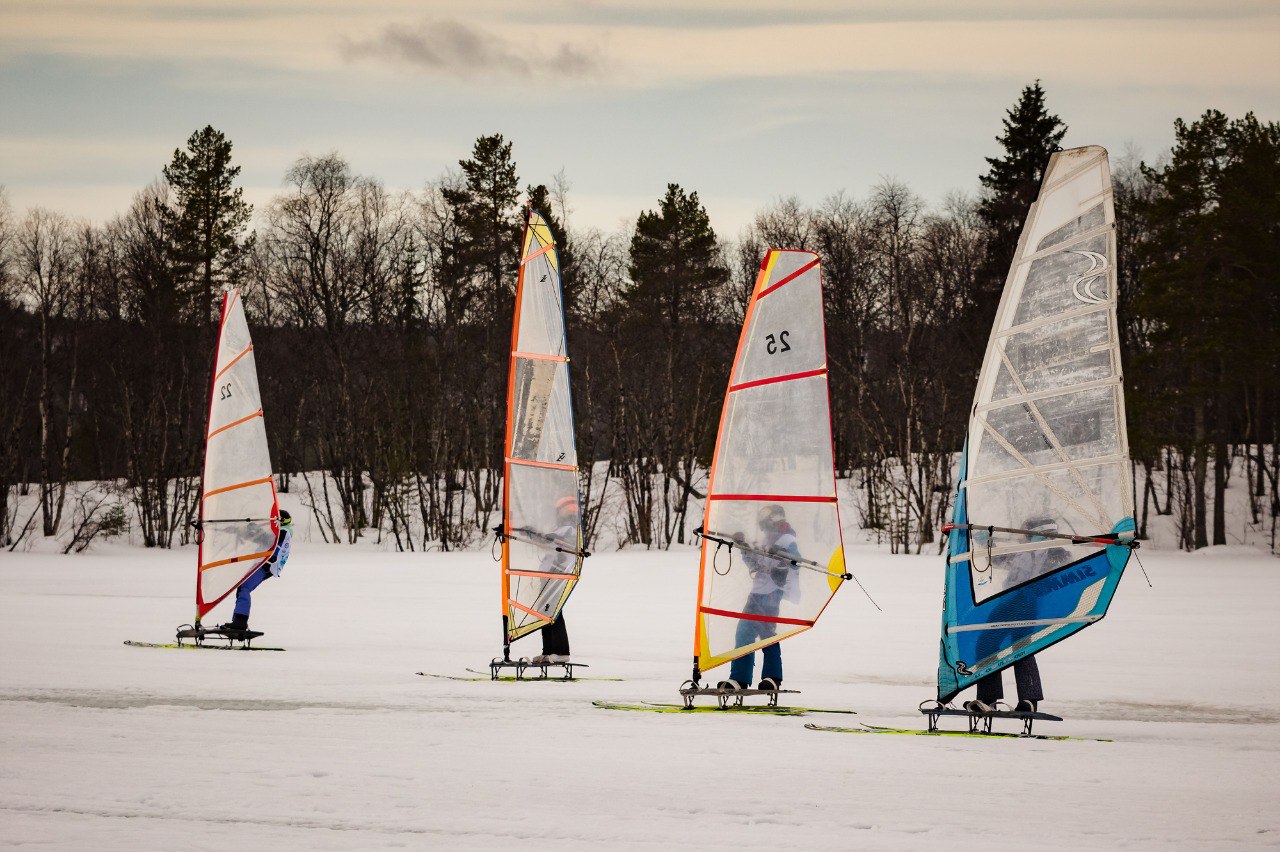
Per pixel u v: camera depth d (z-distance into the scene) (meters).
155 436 137.25
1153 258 116.75
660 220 146.12
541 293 35.25
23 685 29.53
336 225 146.88
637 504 132.62
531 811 16.81
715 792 18.11
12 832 15.48
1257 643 41.25
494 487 146.75
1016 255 25.34
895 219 149.88
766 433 28.48
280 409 153.88
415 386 138.00
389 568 92.12
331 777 18.91
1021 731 24.66
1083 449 24.31
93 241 149.75
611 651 39.78
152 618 49.25
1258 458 130.50
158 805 16.98
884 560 103.81
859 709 27.70
